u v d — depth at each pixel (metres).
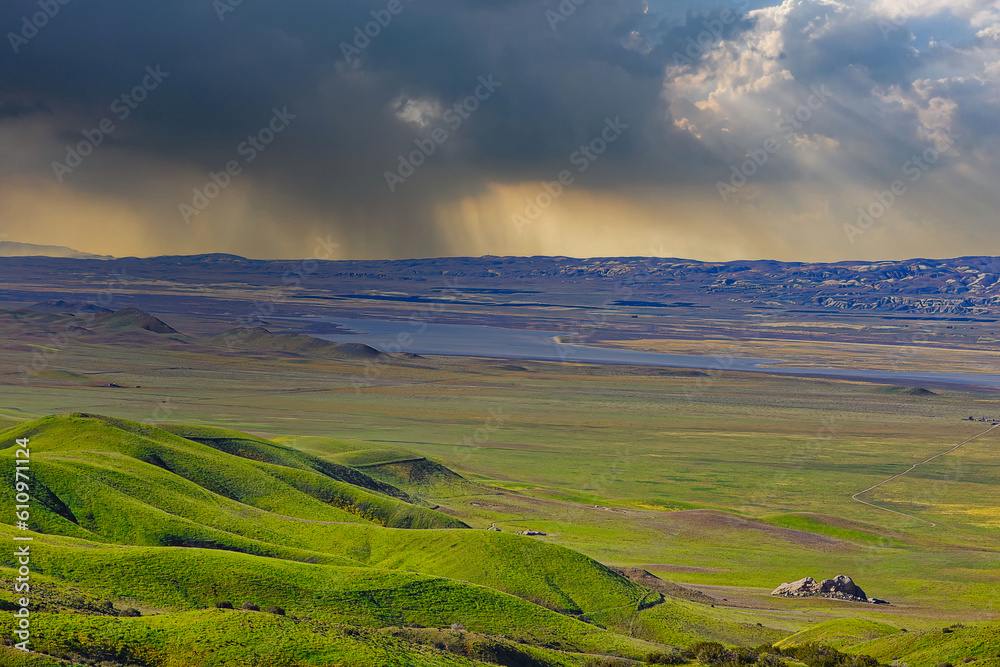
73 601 51.47
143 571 62.44
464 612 67.12
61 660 41.12
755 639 76.12
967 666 52.44
